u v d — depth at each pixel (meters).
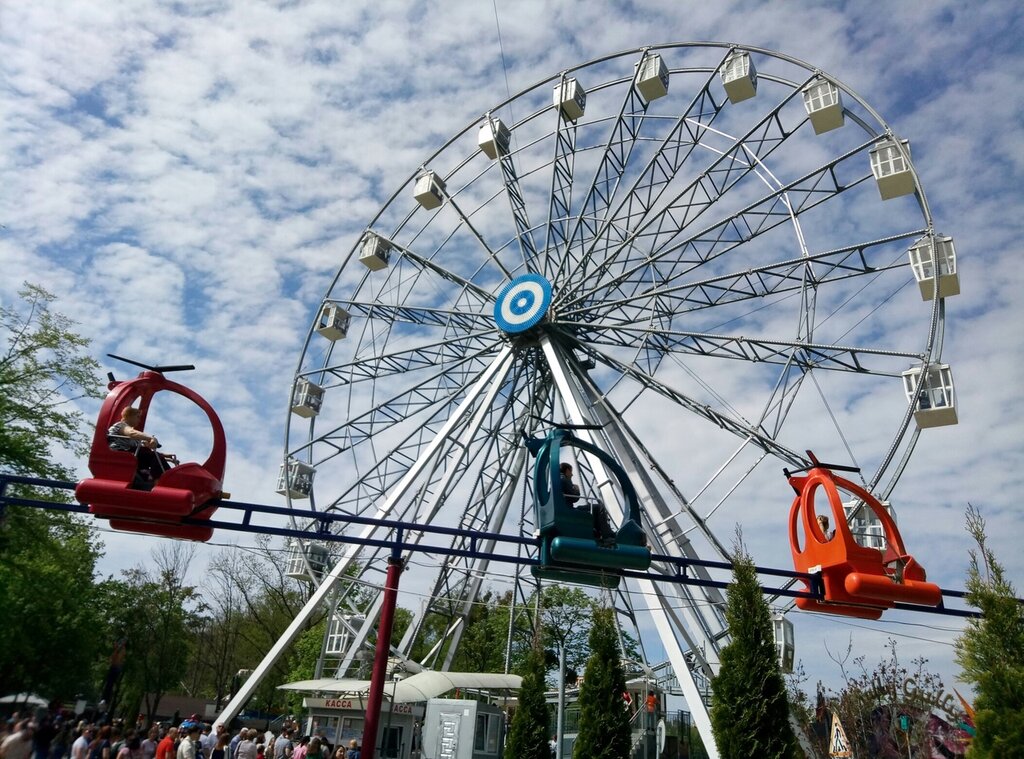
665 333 28.98
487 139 34.00
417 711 30.97
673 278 30.20
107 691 34.22
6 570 37.12
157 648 64.69
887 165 26.44
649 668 30.92
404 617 58.00
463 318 34.22
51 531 36.44
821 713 28.19
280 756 26.75
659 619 23.62
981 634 12.61
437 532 11.80
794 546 13.42
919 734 28.62
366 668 31.70
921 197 26.06
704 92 30.23
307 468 34.03
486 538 11.89
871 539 23.16
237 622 68.56
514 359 31.97
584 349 31.86
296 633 28.28
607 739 14.66
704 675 24.17
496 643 55.22
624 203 30.78
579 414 28.70
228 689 71.56
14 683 49.59
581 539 11.00
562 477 11.80
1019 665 12.14
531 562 11.63
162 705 73.19
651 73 30.91
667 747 28.44
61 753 30.58
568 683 38.06
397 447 33.59
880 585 11.77
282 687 28.58
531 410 33.75
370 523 11.66
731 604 12.50
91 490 10.11
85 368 34.22
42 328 33.47
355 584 32.34
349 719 30.66
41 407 33.38
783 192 27.53
